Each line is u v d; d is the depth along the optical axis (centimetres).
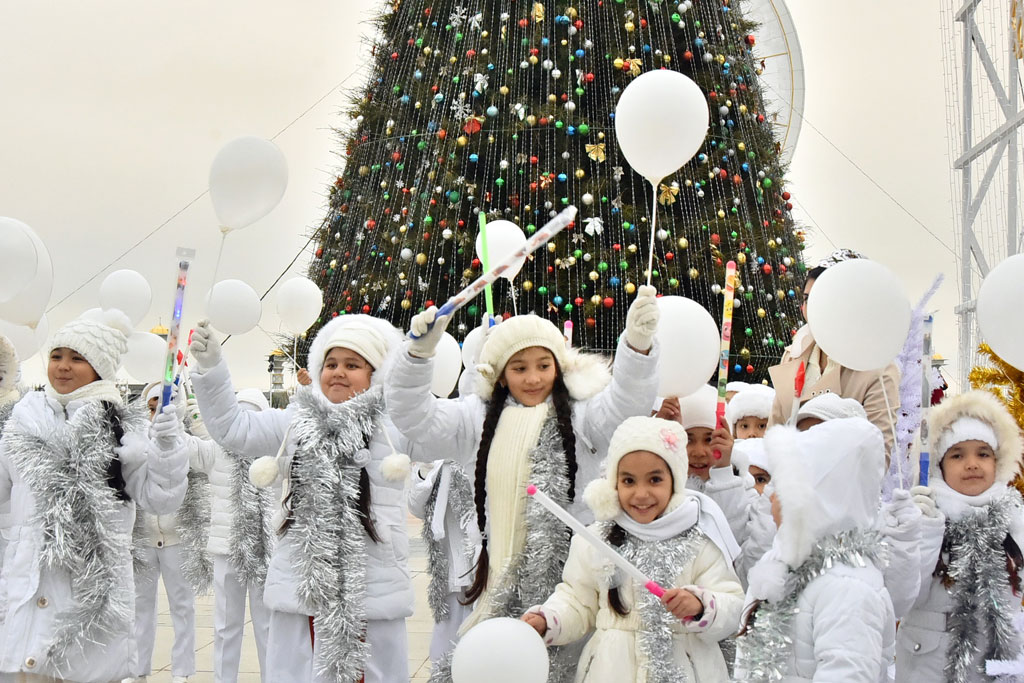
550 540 381
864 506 314
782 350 1084
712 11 1152
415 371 395
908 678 409
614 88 1071
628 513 355
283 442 455
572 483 392
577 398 407
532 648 320
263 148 445
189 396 750
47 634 459
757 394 533
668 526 349
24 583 464
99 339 501
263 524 614
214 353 459
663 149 398
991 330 435
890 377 473
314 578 430
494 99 1103
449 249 1089
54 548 460
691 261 1059
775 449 315
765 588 311
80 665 461
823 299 411
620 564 335
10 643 458
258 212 453
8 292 477
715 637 338
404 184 1141
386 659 449
